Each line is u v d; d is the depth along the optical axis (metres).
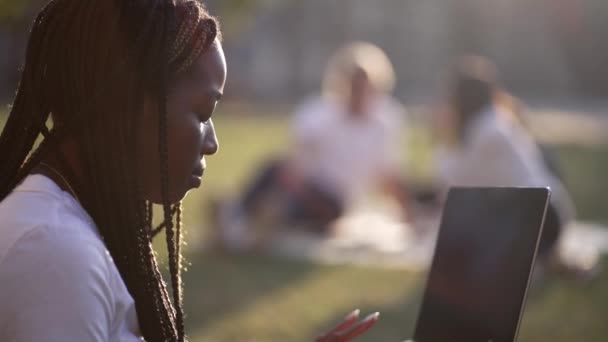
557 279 8.29
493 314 2.68
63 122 2.12
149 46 2.07
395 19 51.97
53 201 2.06
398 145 10.29
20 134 2.23
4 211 2.04
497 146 8.20
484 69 8.73
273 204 9.49
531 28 51.97
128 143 2.10
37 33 2.16
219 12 9.61
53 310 1.91
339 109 10.16
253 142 22.62
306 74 49.34
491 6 52.06
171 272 2.21
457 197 3.03
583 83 51.44
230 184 14.91
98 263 1.98
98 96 2.08
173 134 2.11
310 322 6.82
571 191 14.21
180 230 2.42
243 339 6.34
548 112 38.12
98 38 2.09
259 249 9.42
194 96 2.13
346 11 50.75
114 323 2.04
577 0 51.03
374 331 6.63
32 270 1.93
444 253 3.01
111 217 2.13
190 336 6.40
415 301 7.49
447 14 52.41
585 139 24.38
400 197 10.24
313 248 9.61
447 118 8.84
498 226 2.79
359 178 10.21
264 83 48.06
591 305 7.41
